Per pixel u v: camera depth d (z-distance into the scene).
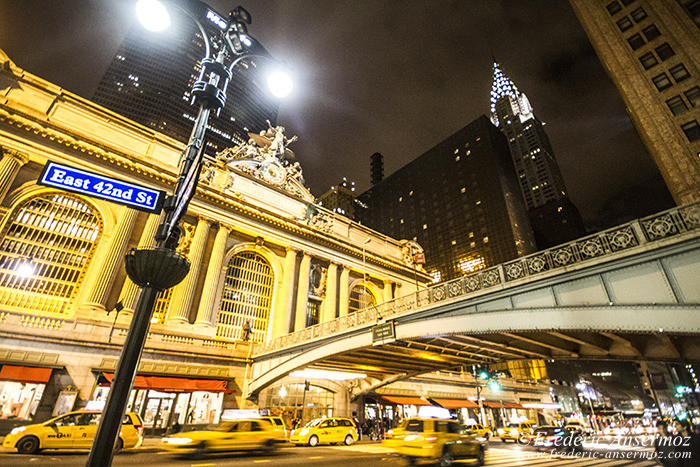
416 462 14.48
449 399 43.50
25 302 25.41
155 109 96.25
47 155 28.73
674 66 36.09
